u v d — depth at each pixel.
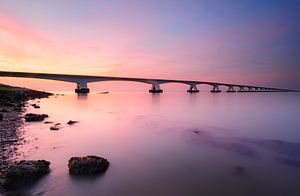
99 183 8.52
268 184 8.87
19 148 12.84
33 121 23.36
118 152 13.03
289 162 11.80
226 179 9.33
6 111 30.02
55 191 7.74
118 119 29.45
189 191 8.12
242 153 13.51
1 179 8.32
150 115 35.25
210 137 18.47
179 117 32.81
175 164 11.15
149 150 13.73
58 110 39.56
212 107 51.16
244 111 41.97
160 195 7.74
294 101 75.19
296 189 8.48
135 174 9.58
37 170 8.84
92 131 19.53
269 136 19.22
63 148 13.34
